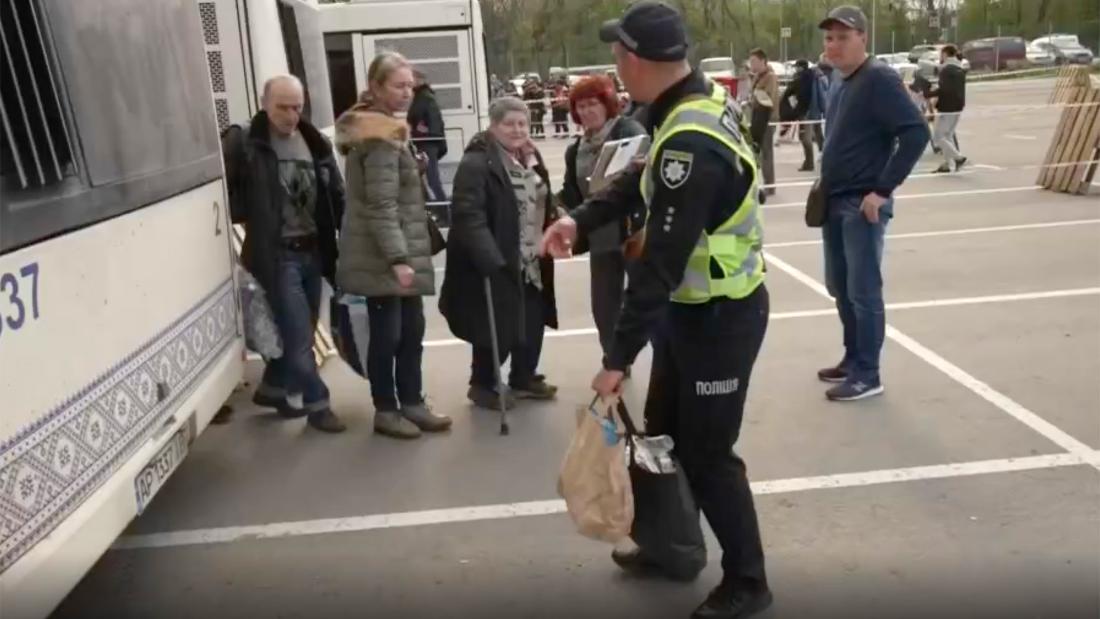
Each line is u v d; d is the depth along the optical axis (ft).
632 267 9.57
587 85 16.75
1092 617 10.52
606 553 12.40
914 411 16.44
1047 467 14.14
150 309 11.50
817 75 51.55
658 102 9.77
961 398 16.94
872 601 11.01
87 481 9.67
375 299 15.84
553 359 20.52
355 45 37.35
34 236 8.86
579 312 24.22
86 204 9.93
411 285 15.55
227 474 15.34
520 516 13.52
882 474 14.20
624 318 9.54
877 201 15.93
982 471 14.12
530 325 17.57
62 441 9.20
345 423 17.37
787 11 164.55
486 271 16.05
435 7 37.09
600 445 10.19
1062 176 37.04
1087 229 30.30
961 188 39.63
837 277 17.39
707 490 10.55
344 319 16.47
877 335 16.85
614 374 9.86
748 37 160.86
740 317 9.96
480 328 16.89
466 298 16.85
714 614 10.64
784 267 27.55
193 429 12.75
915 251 28.50
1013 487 13.58
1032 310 22.00
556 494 14.12
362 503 14.17
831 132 16.63
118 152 10.88
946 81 43.09
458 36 37.32
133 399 10.85
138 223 11.28
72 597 11.87
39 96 9.30
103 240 10.30
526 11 143.13
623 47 9.67
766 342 20.68
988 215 33.47
